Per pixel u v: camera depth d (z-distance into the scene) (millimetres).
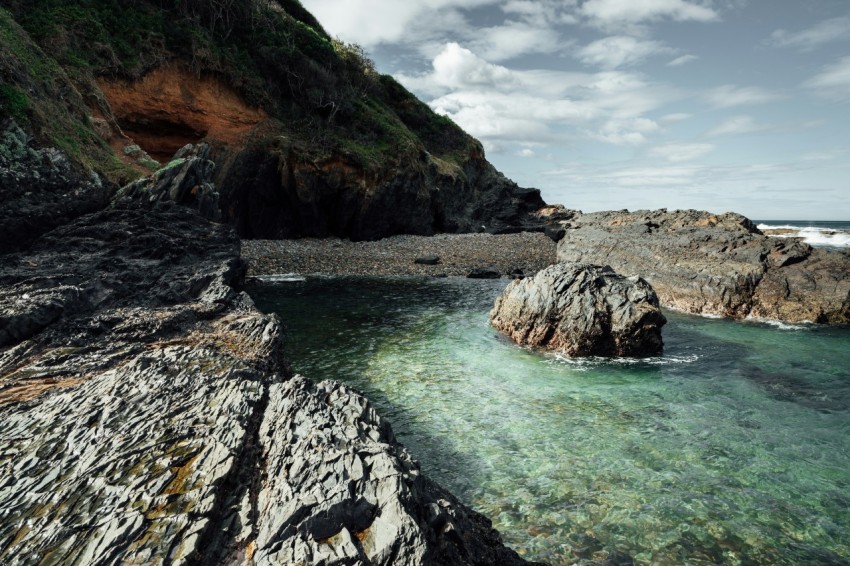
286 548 5227
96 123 27109
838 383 15984
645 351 19234
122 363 11320
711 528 8828
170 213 23734
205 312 15609
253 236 46031
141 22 39656
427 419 13367
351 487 6113
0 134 19000
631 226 38062
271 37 50094
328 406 8508
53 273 15852
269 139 45625
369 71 67750
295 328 21953
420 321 23922
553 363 18188
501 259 44344
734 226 36094
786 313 24969
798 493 9914
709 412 13820
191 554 5223
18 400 9000
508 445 11945
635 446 11875
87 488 6270
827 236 74125
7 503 6031
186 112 41938
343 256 42375
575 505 9508
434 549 5785
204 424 7926
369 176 50438
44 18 32312
